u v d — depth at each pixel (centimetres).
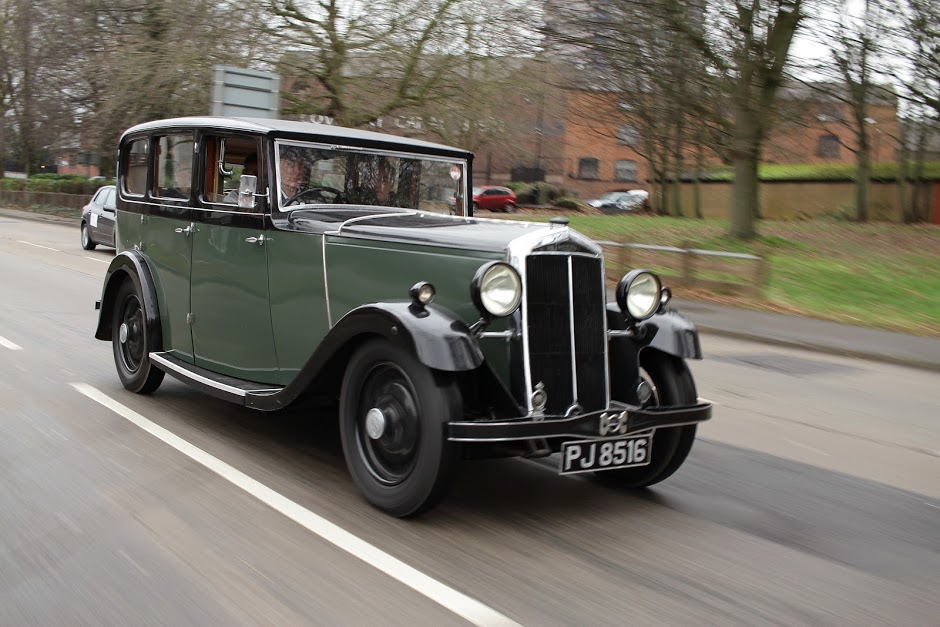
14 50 3728
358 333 413
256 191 514
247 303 527
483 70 2414
